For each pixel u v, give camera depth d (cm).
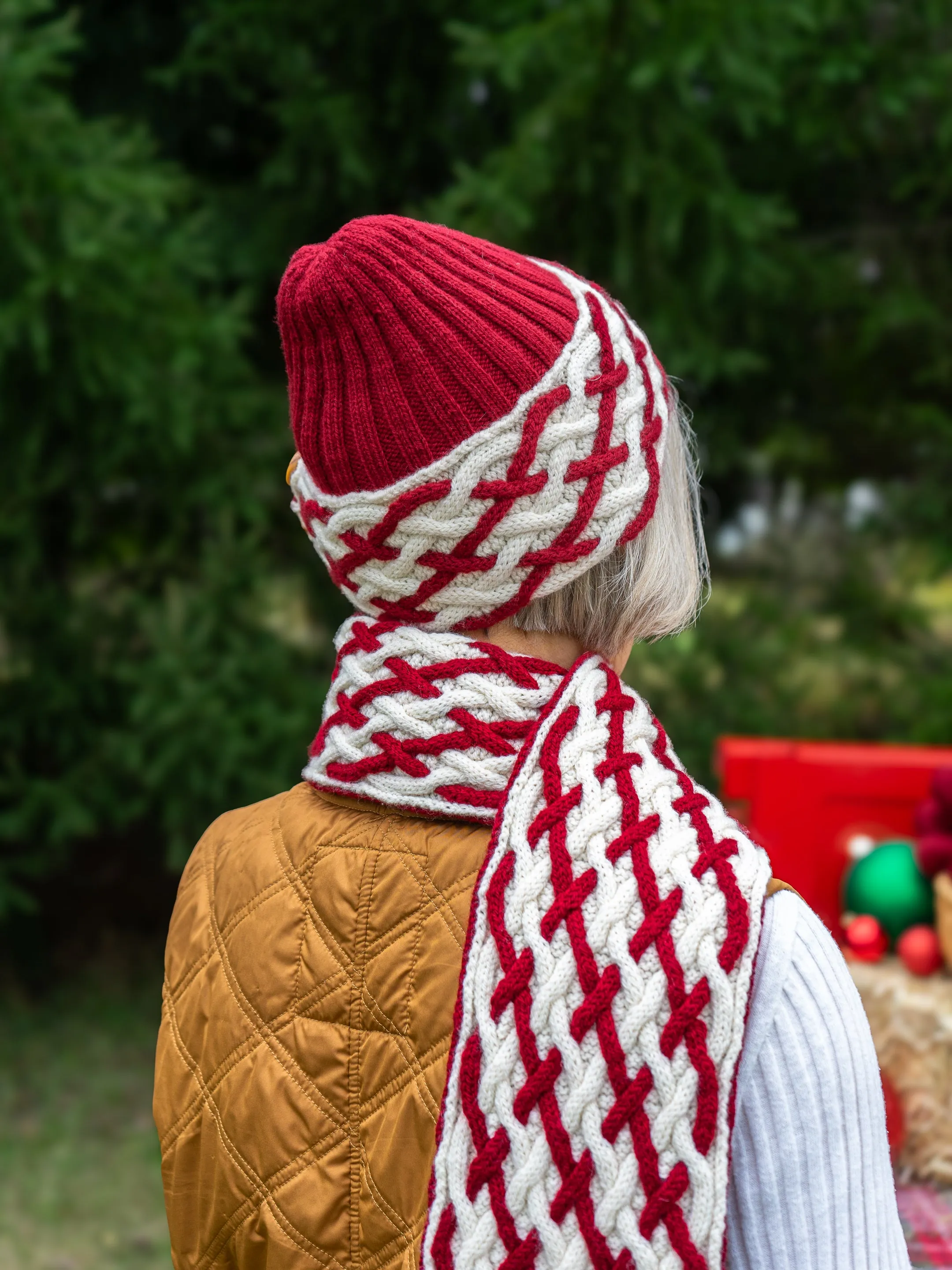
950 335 414
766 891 69
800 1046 67
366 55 399
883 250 424
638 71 313
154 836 556
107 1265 304
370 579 81
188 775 391
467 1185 68
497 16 361
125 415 371
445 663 79
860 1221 68
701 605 95
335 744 82
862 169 419
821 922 72
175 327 365
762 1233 67
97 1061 413
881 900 225
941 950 209
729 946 67
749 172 404
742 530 481
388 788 78
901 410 432
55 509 423
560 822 72
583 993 67
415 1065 75
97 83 446
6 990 464
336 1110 78
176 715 371
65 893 523
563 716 76
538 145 340
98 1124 373
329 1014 79
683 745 406
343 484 80
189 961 89
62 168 337
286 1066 80
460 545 77
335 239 80
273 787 384
